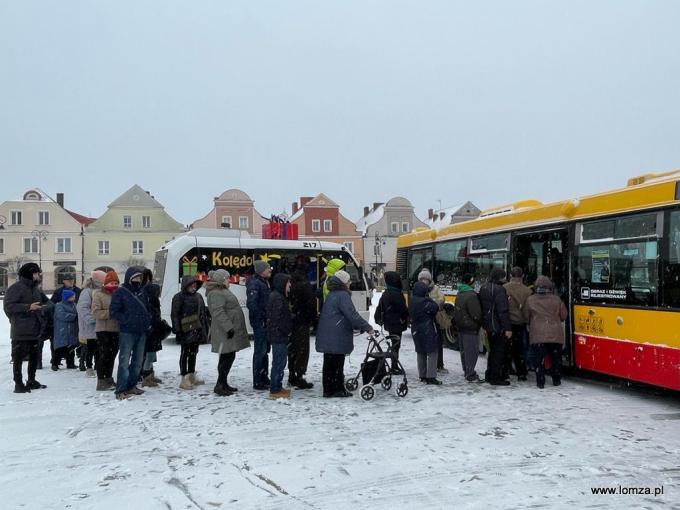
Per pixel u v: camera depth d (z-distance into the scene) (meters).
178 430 6.77
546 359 9.62
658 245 7.68
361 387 8.73
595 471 5.23
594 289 8.84
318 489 4.90
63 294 11.19
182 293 9.27
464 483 4.98
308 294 9.24
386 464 5.49
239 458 5.73
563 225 9.64
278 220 19.27
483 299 9.37
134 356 8.77
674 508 4.43
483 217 12.94
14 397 8.68
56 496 4.84
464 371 9.77
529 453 5.77
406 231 65.75
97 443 6.30
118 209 60.25
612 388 9.07
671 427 6.71
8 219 58.28
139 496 4.81
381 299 9.41
